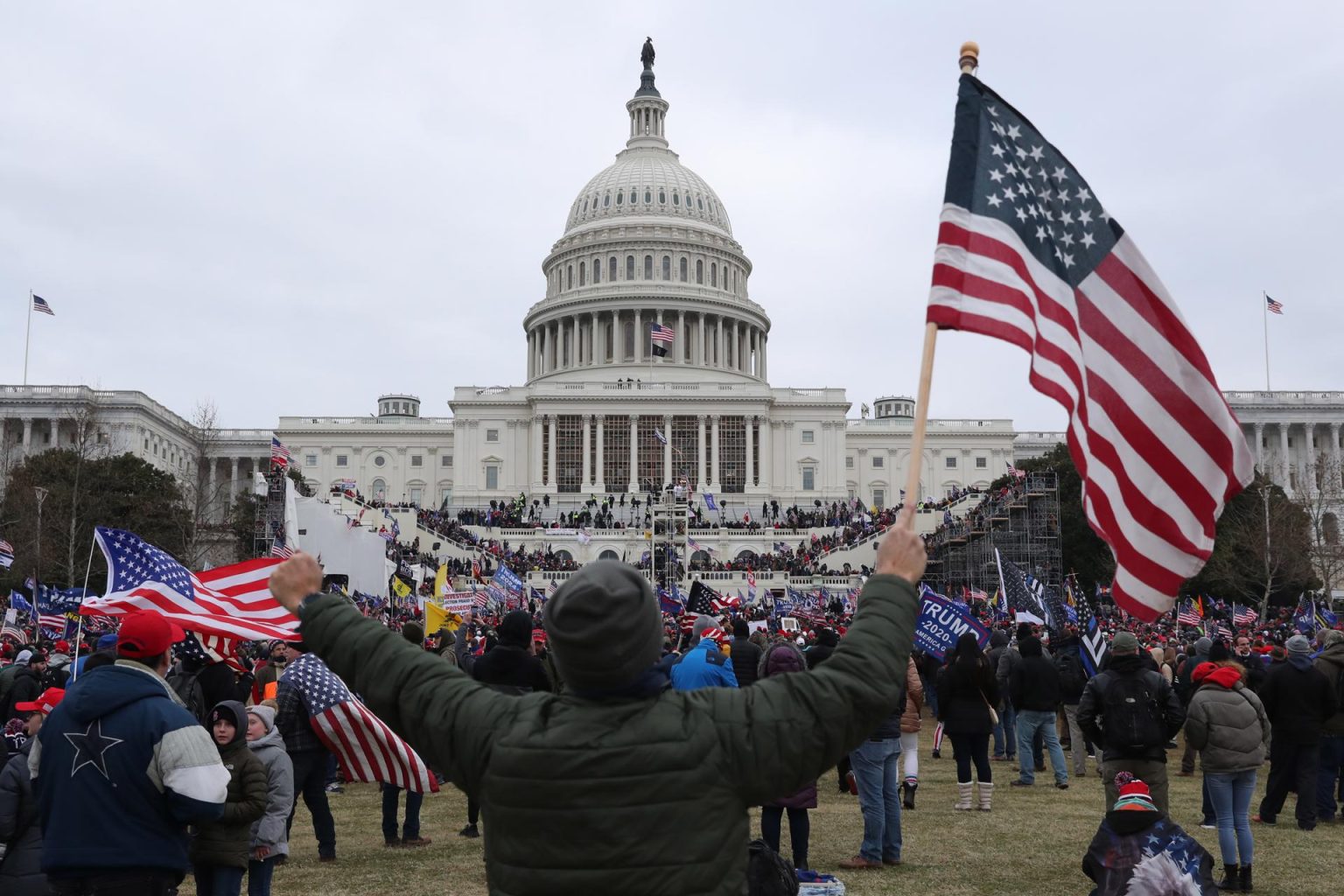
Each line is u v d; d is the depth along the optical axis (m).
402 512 105.75
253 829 12.91
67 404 132.00
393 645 5.63
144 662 9.16
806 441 141.62
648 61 179.00
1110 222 8.39
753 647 17.38
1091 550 94.12
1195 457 8.17
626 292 154.50
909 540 5.81
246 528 98.81
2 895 10.30
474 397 141.00
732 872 4.94
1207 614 58.22
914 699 20.39
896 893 14.17
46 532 80.62
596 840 4.78
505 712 5.25
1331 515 95.62
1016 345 7.82
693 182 169.88
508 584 59.84
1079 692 25.31
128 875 8.64
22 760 10.50
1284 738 19.19
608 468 137.25
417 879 14.91
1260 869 16.06
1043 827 18.56
